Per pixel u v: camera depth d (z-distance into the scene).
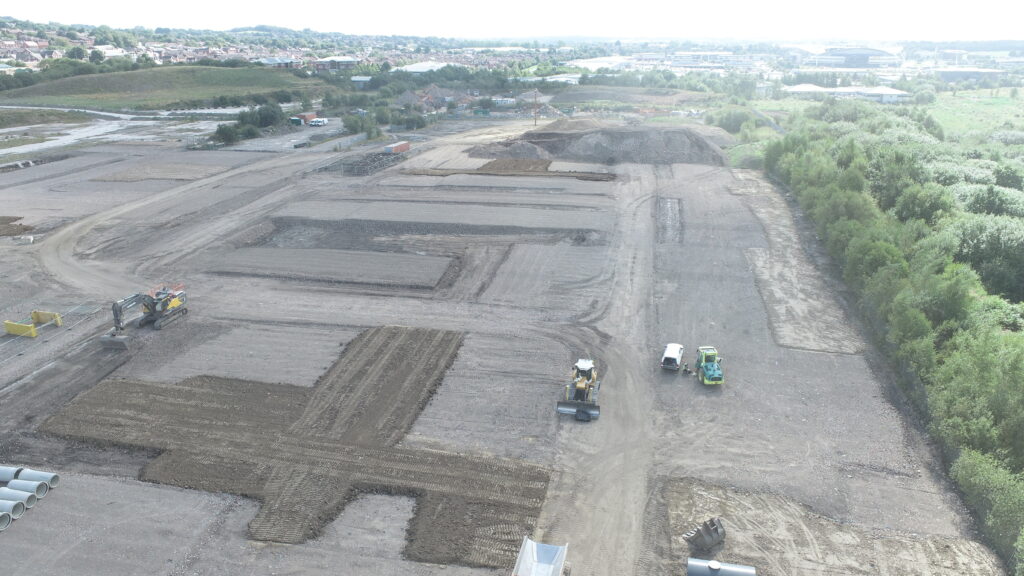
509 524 24.50
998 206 58.16
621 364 36.25
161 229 60.66
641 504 25.64
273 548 23.28
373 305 44.06
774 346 37.94
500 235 57.84
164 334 40.16
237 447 29.02
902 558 22.78
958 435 27.25
